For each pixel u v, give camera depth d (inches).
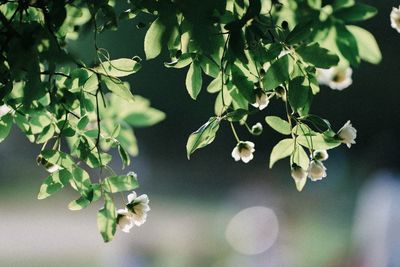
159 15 103.3
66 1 103.8
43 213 778.2
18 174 1007.0
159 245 435.5
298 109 103.4
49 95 108.2
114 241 521.0
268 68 102.9
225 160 1056.2
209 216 764.0
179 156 1059.3
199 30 102.3
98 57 106.6
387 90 781.9
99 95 122.4
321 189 845.2
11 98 106.7
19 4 102.0
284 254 481.7
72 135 109.2
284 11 110.0
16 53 99.7
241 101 108.1
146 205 109.6
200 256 544.1
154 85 885.2
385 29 645.9
